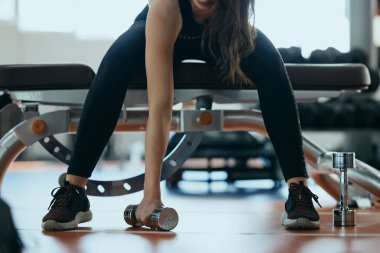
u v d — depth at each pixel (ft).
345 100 15.01
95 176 19.03
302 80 7.66
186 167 15.53
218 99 8.04
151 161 6.58
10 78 7.20
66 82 7.27
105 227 6.83
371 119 14.35
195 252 5.10
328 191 9.46
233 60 6.74
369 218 7.64
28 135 7.61
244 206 10.10
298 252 5.08
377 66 17.04
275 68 6.70
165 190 14.35
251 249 5.24
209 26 6.79
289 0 24.20
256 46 6.75
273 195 12.90
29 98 7.63
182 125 7.64
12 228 3.88
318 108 14.32
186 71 7.27
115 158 27.04
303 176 6.59
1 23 25.57
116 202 10.99
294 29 24.21
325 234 6.16
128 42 6.75
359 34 17.06
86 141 6.59
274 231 6.42
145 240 5.81
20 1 25.66
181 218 7.84
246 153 15.21
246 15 6.68
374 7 18.61
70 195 6.59
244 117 7.85
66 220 6.47
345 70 7.75
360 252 5.07
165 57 6.59
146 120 7.80
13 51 25.70
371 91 14.71
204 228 6.73
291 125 6.56
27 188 14.49
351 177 7.86
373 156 15.83
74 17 26.02
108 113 6.60
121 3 26.23
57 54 26.00
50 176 18.85
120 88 6.64
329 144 25.86
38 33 25.84
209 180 15.49
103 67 6.70
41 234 6.20
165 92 6.56
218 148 15.28
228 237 5.99
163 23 6.55
